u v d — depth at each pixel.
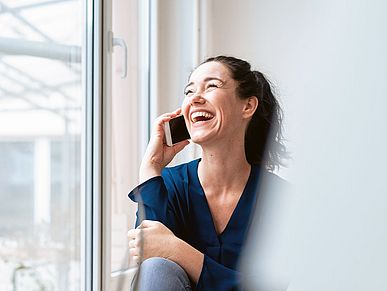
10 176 1.50
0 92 1.46
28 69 1.54
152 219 1.57
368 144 1.50
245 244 1.58
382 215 1.49
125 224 1.95
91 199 1.78
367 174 1.50
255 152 1.66
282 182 1.61
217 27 2.04
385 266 1.50
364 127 1.51
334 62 1.58
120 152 1.98
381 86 1.52
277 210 1.59
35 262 1.58
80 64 1.72
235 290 1.52
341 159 1.54
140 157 2.04
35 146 1.57
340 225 1.52
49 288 1.63
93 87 1.77
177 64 2.09
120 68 1.94
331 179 1.54
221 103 1.58
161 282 1.46
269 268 1.56
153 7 2.07
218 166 1.60
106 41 1.79
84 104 1.75
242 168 1.62
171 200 1.59
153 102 2.08
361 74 1.54
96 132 1.77
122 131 1.99
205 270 1.51
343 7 1.58
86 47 1.74
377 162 1.49
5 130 1.48
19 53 1.51
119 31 2.00
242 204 1.60
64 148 1.68
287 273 1.56
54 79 1.63
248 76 1.63
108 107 1.81
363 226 1.50
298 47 1.82
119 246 1.91
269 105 1.67
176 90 2.10
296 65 1.80
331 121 1.56
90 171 1.77
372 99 1.52
